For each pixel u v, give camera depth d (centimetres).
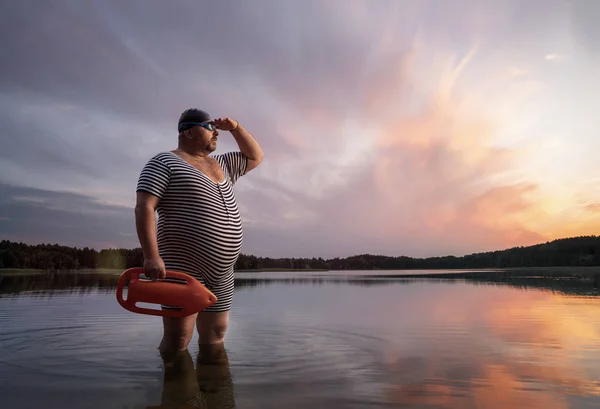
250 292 977
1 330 393
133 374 236
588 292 890
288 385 215
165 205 318
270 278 2067
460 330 404
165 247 319
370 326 428
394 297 809
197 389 208
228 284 340
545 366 257
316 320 474
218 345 325
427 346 321
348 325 436
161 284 287
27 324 428
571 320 472
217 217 321
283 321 466
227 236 325
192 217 314
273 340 346
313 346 321
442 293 905
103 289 969
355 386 214
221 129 371
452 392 204
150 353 294
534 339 353
